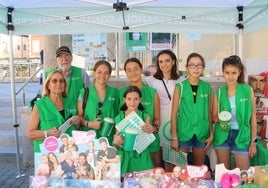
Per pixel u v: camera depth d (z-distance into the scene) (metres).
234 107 3.37
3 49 27.11
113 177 2.43
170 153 3.70
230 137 3.41
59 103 3.34
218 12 4.36
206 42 8.02
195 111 3.48
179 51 8.38
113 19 4.42
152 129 3.03
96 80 3.46
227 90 3.44
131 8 4.21
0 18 4.32
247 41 6.00
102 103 3.41
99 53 6.91
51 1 4.12
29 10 4.38
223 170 2.48
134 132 2.89
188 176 2.44
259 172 2.38
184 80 3.68
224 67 3.37
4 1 4.14
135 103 3.16
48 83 3.27
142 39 6.45
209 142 3.54
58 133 3.09
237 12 4.43
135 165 3.04
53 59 6.84
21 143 6.50
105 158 2.45
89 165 2.46
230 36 7.45
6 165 5.90
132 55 8.58
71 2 4.16
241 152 3.37
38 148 3.16
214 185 2.35
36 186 2.38
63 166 2.47
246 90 3.37
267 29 5.25
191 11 4.33
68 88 4.04
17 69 15.10
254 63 5.73
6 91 10.42
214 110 3.52
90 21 4.40
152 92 3.54
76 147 2.48
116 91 3.55
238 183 2.37
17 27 4.52
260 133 3.96
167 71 3.86
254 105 3.42
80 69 4.46
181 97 3.54
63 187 2.38
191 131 3.51
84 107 3.43
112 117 3.41
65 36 7.20
